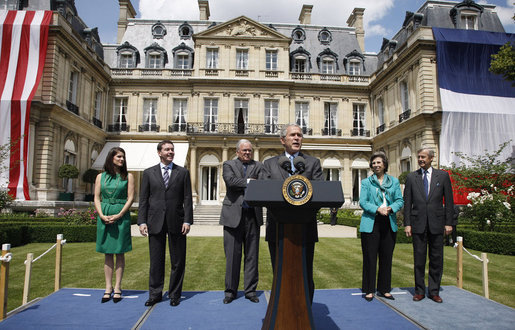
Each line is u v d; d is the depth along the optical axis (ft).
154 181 15.52
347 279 21.57
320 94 90.94
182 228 15.40
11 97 58.23
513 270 24.90
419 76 66.80
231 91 87.04
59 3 71.92
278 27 101.14
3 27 60.39
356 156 90.79
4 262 13.47
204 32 87.71
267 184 9.77
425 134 64.95
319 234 48.78
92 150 79.46
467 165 61.46
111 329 12.21
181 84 87.97
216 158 85.10
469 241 35.65
